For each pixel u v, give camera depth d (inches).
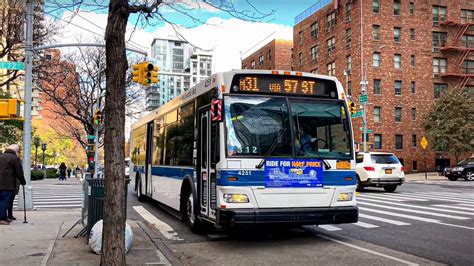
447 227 404.5
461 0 1951.3
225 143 305.0
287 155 312.8
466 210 533.6
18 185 445.4
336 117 332.8
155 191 545.0
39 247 297.1
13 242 313.7
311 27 2229.3
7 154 403.9
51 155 2679.6
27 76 529.7
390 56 1822.1
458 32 1936.5
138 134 701.9
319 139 323.6
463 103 1678.2
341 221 316.5
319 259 281.9
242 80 318.7
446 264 266.8
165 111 504.4
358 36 1808.6
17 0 774.5
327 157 321.7
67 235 342.6
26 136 522.0
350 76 1862.7
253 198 302.2
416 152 1831.9
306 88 330.0
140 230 382.6
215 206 319.6
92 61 1409.9
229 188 299.4
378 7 1824.6
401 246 320.5
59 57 1242.0
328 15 2071.9
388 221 442.9
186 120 406.9
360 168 825.5
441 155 1866.4
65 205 621.6
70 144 2807.6
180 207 409.7
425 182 1263.5
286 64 2716.5
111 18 230.4
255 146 308.7
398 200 660.1
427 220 449.1
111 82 228.8
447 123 1657.2
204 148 351.9
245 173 302.7
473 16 1963.6
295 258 285.4
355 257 286.5
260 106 317.7
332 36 2017.7
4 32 922.1
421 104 1855.3
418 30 1877.5
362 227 406.9
